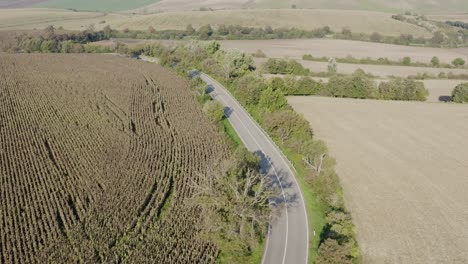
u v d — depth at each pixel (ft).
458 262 154.71
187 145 252.83
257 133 279.08
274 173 224.74
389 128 293.02
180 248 163.32
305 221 182.91
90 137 260.42
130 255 158.40
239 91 343.46
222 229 162.20
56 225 172.45
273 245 167.43
